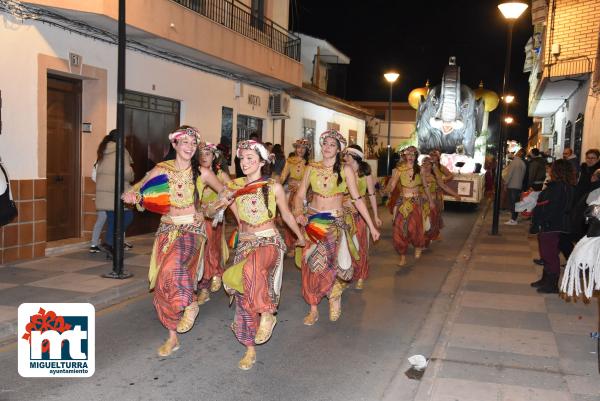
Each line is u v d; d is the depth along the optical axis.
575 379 4.89
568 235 8.41
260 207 5.10
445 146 21.44
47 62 9.09
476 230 14.91
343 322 6.82
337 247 6.34
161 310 5.29
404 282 8.95
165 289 5.17
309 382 5.01
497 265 9.90
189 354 5.62
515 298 7.59
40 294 7.08
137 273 8.38
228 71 14.47
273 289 5.13
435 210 11.55
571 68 14.10
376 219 8.03
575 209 7.35
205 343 5.96
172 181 5.29
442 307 7.49
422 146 21.88
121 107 7.88
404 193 10.17
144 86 11.42
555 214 7.71
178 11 11.04
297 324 6.70
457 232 14.95
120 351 5.64
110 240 9.30
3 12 8.34
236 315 5.18
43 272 8.24
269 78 15.62
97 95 10.27
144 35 10.45
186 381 4.96
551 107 21.56
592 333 5.60
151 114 11.91
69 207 10.27
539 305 7.25
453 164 21.03
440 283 8.93
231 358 5.55
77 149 10.35
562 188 7.71
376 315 7.14
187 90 12.92
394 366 5.45
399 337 6.31
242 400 4.61
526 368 5.14
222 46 12.77
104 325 6.43
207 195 7.28
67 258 9.26
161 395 4.66
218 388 4.84
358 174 7.77
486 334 6.09
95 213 10.39
